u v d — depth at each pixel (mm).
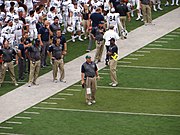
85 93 51406
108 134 45094
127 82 54688
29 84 54156
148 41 64562
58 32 54594
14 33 60156
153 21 70812
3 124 47094
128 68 57781
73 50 62500
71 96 52031
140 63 58969
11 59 54344
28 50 54094
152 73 56625
